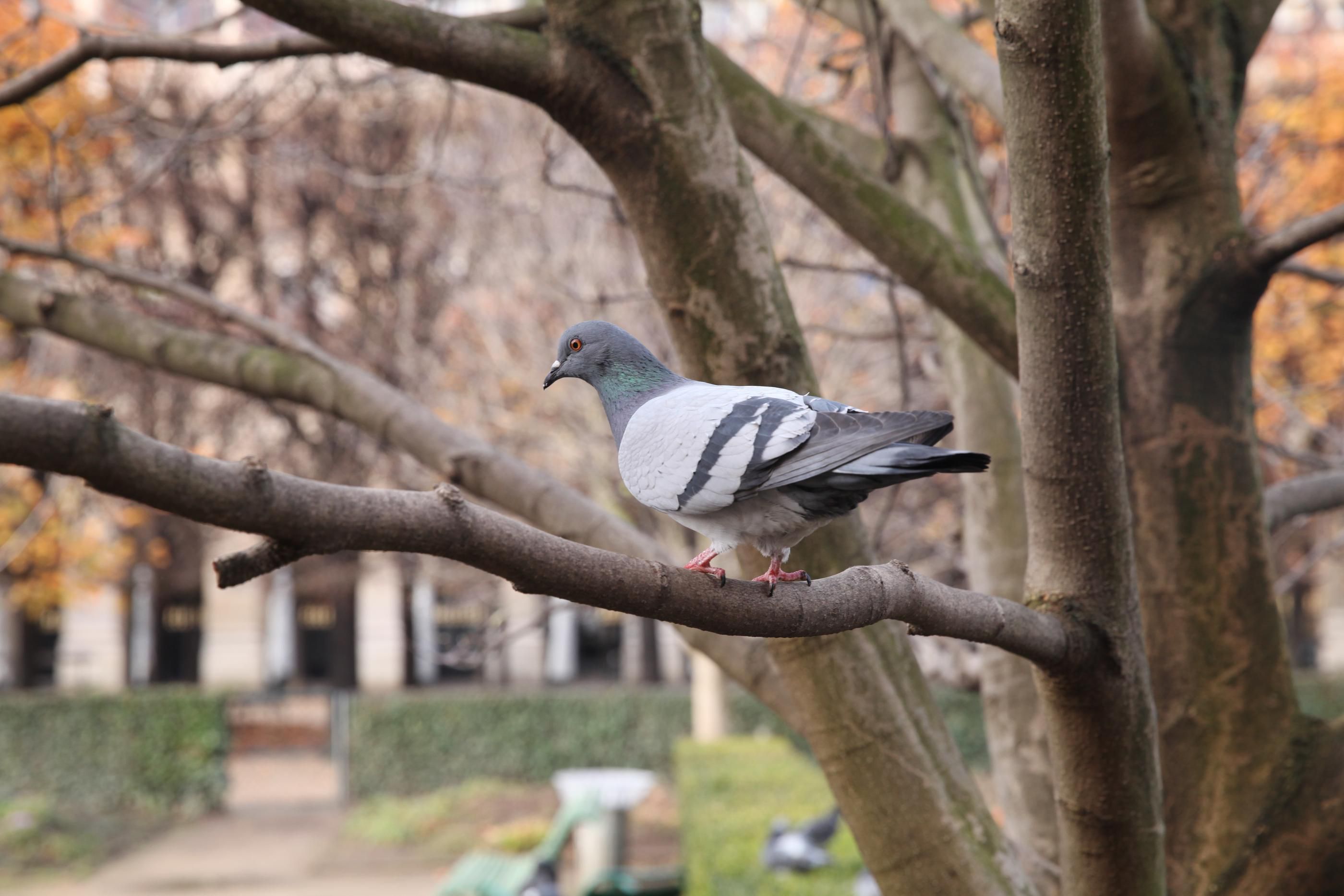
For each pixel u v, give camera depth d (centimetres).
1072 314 237
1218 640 334
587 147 293
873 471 211
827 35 929
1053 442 248
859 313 1017
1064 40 218
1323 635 2197
